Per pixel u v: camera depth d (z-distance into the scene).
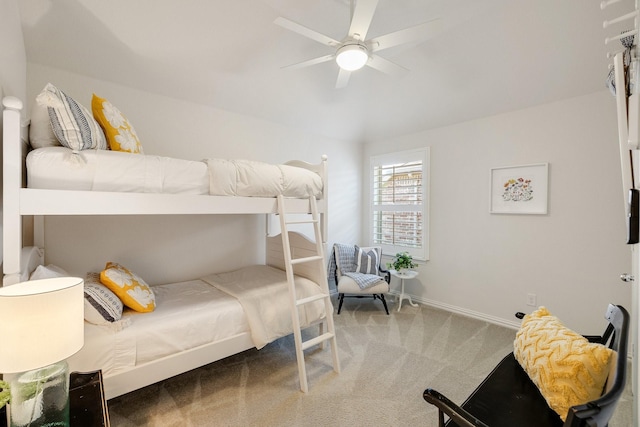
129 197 1.64
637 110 1.02
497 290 3.25
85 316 1.62
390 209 4.31
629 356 2.16
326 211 2.77
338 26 2.24
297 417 1.79
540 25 2.18
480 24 2.26
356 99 3.42
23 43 1.96
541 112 2.91
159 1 1.95
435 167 3.78
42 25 1.95
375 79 3.05
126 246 2.61
